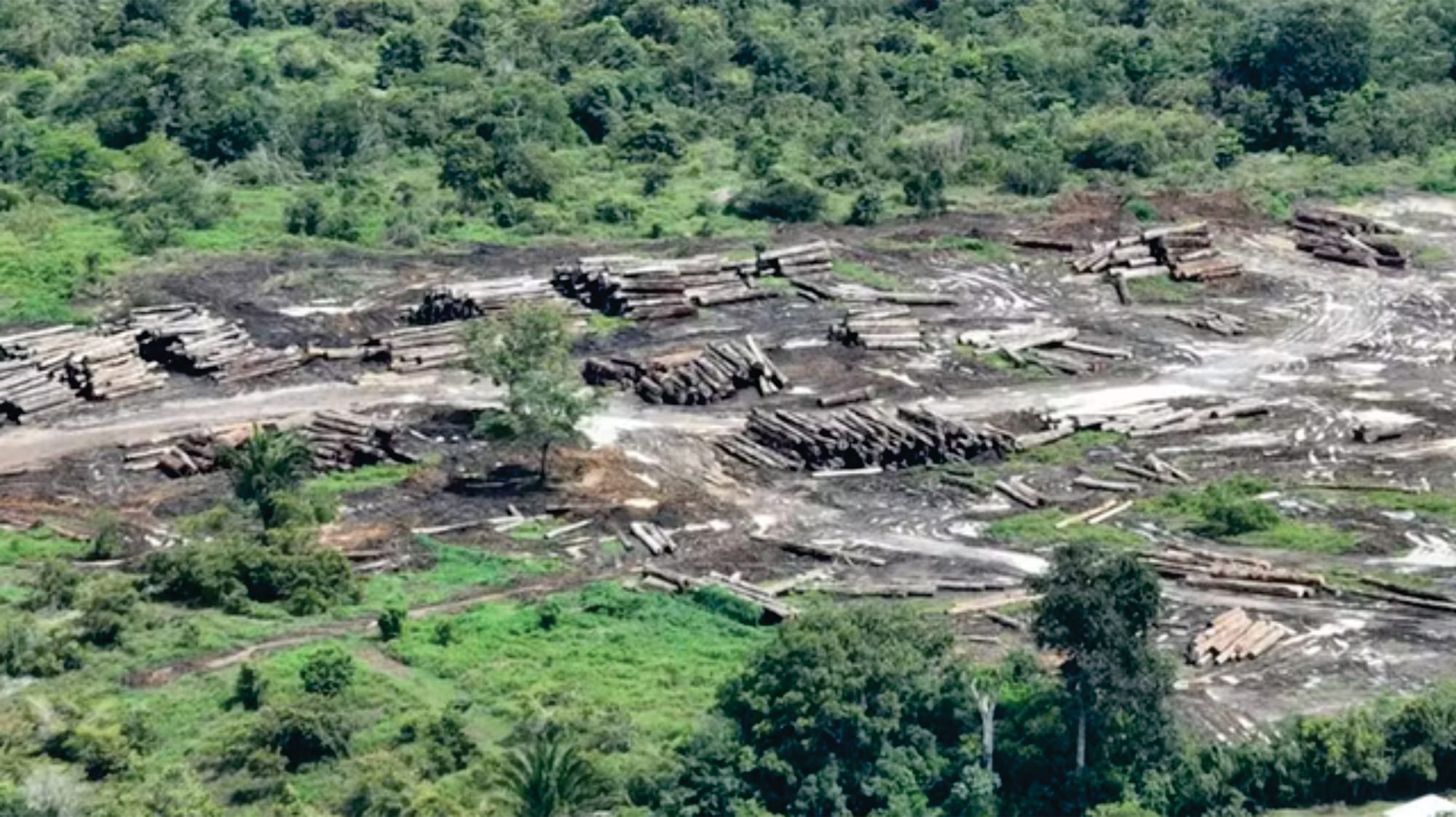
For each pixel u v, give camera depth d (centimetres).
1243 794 14725
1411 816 14062
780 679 14925
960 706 14950
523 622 17775
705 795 14525
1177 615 17875
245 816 14512
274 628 17688
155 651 17088
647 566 19150
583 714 15575
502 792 14638
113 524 19575
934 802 14662
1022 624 17550
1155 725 14800
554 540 19862
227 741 15438
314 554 18588
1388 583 18450
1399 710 15325
